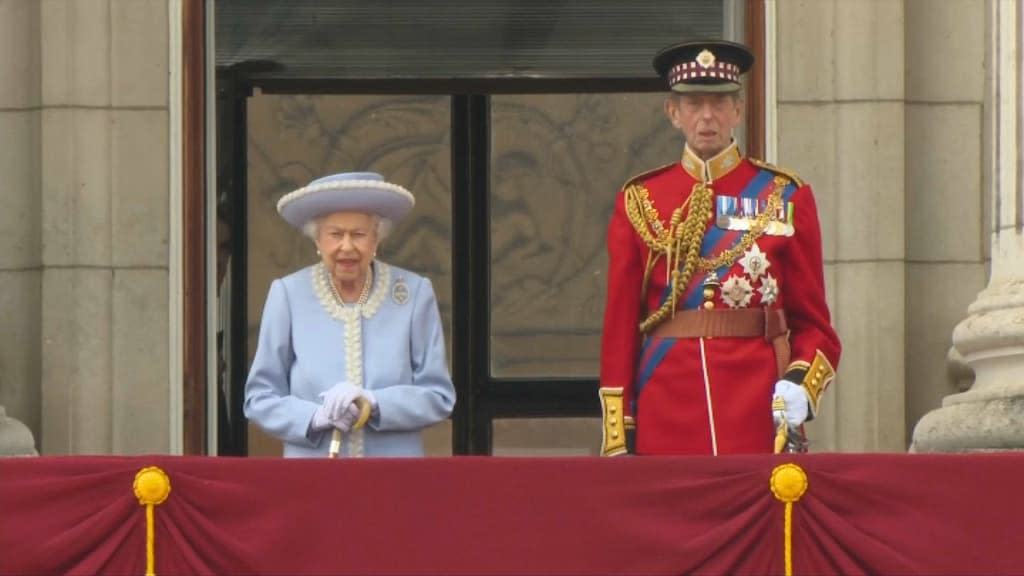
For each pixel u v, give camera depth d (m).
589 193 43.66
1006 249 36.16
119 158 38.97
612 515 29.27
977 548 29.34
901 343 38.94
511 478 29.33
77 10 39.03
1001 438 34.56
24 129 39.06
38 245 38.91
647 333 32.81
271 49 42.12
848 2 39.34
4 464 29.25
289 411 31.44
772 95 39.34
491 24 42.56
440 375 32.03
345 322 32.00
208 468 29.31
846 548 29.28
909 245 39.44
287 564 29.16
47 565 29.14
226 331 41.03
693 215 32.59
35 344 38.81
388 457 30.11
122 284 38.84
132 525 29.25
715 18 42.31
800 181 33.06
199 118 39.44
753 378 32.28
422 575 29.17
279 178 43.03
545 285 43.75
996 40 36.66
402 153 43.75
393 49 42.44
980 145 39.66
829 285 39.12
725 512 29.30
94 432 38.62
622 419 32.41
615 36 42.59
